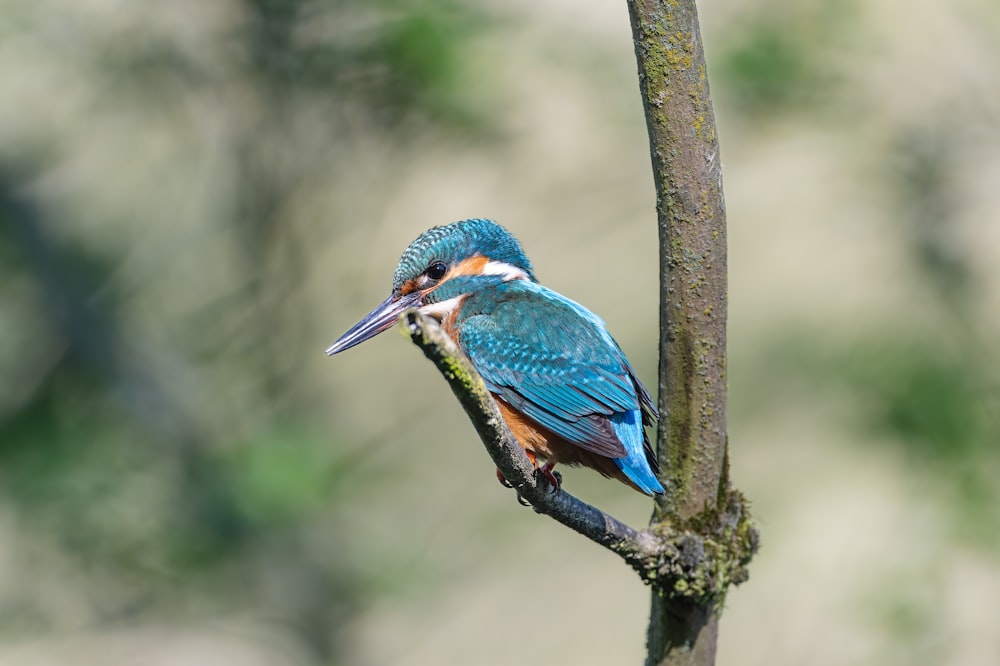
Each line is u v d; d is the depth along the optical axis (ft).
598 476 50.85
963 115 46.83
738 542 19.15
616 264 54.70
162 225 45.29
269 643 44.91
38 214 43.98
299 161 41.45
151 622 43.93
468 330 24.14
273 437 41.29
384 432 45.85
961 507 41.34
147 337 44.06
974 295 46.39
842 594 47.37
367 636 48.06
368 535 45.91
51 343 43.21
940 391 43.11
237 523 40.73
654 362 52.47
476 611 51.57
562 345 23.24
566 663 51.01
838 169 48.85
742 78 45.21
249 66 40.34
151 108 42.83
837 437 50.34
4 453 41.04
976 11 47.14
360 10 38.96
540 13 43.27
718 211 17.79
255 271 42.75
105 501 40.50
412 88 39.88
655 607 19.24
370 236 43.98
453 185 46.47
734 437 53.31
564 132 44.98
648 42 17.19
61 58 42.22
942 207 47.21
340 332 45.85
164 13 40.57
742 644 47.44
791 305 52.26
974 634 40.81
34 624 42.96
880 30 46.39
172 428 42.22
